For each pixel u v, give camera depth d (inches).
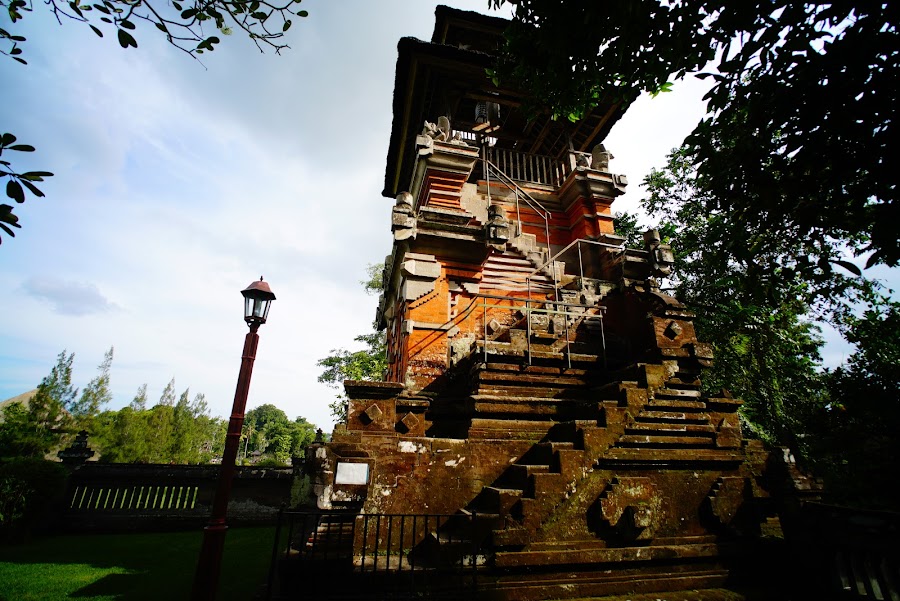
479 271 406.0
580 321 399.9
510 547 205.0
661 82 205.6
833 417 419.2
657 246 409.7
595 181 487.2
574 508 221.9
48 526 485.1
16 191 119.0
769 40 163.9
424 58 489.4
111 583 295.1
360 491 219.3
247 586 280.1
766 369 567.2
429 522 230.7
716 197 196.5
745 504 249.1
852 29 142.2
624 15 188.5
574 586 205.8
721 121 187.8
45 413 1120.2
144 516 520.4
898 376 372.8
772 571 234.4
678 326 313.7
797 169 163.6
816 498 252.8
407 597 186.9
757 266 194.9
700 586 221.3
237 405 242.4
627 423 251.4
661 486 241.4
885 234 138.6
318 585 191.5
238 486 570.3
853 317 540.1
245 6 166.2
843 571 207.3
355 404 244.1
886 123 143.9
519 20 229.5
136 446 1229.7
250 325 260.5
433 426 312.0
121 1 146.7
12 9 131.4
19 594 270.1
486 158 517.3
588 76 226.8
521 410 287.4
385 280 542.6
